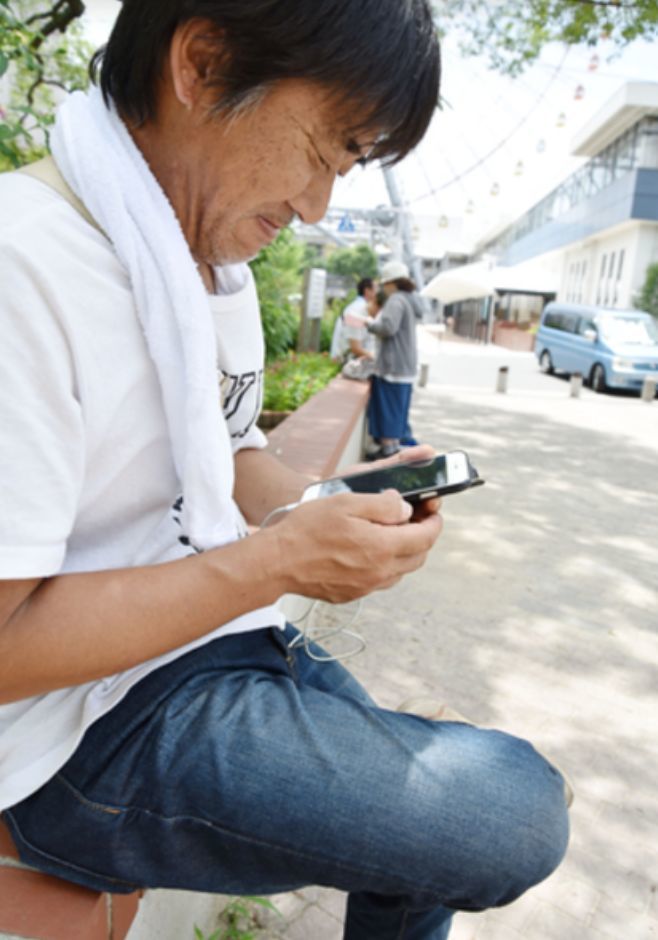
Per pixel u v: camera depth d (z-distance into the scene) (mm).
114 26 835
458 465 1082
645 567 4297
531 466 6820
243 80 773
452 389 13023
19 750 886
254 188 856
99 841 890
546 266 37312
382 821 837
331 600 890
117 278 783
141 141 867
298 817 841
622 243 24562
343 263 37375
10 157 2174
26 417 698
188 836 883
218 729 873
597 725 2688
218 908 1757
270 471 1317
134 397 816
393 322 6207
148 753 870
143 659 783
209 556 810
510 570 4129
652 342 13273
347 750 871
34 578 706
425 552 918
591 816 2219
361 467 1248
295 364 7957
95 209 784
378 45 765
